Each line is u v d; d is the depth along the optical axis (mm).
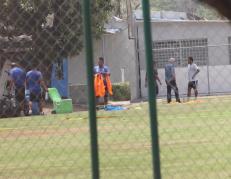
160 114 81062
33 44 54344
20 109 88188
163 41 141625
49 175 37781
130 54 138875
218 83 139750
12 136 60812
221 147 47500
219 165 39094
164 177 35500
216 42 141125
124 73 138875
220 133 57406
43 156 46062
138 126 65062
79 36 41750
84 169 39188
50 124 72812
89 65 24328
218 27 141000
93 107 24438
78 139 55875
